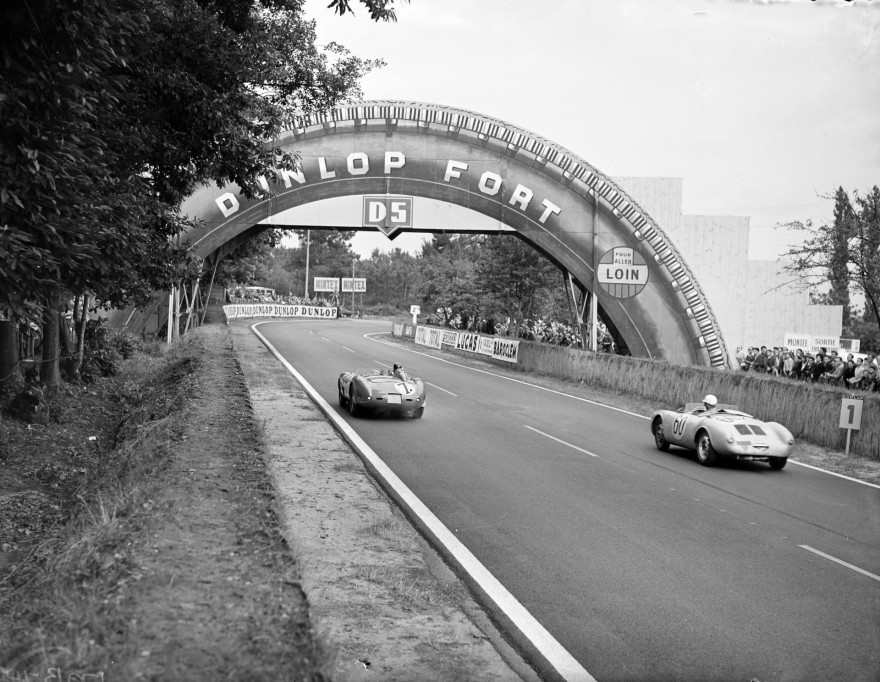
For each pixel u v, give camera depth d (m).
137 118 13.12
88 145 10.22
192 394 13.02
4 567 7.17
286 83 21.03
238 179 14.94
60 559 5.23
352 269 112.44
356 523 8.36
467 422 17.16
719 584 6.98
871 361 20.19
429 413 18.27
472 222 32.34
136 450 9.34
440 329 43.56
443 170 31.97
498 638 5.66
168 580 4.39
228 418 10.83
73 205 9.18
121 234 11.30
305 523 8.21
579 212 31.95
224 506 6.07
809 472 13.50
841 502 10.92
